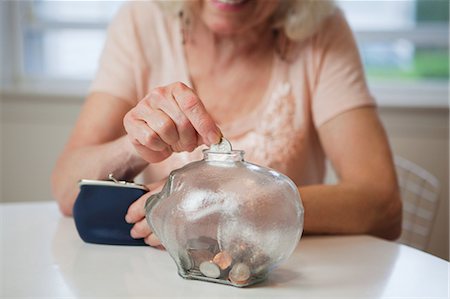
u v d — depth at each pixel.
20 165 2.32
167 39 1.37
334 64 1.33
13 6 2.44
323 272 0.81
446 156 2.21
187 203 0.73
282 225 0.72
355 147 1.23
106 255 0.87
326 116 1.30
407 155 2.23
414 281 0.78
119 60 1.35
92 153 1.06
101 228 0.92
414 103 2.21
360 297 0.71
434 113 2.20
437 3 2.36
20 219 1.11
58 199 1.11
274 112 1.33
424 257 0.90
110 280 0.76
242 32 1.28
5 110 2.29
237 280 0.73
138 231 0.90
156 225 0.76
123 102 1.31
